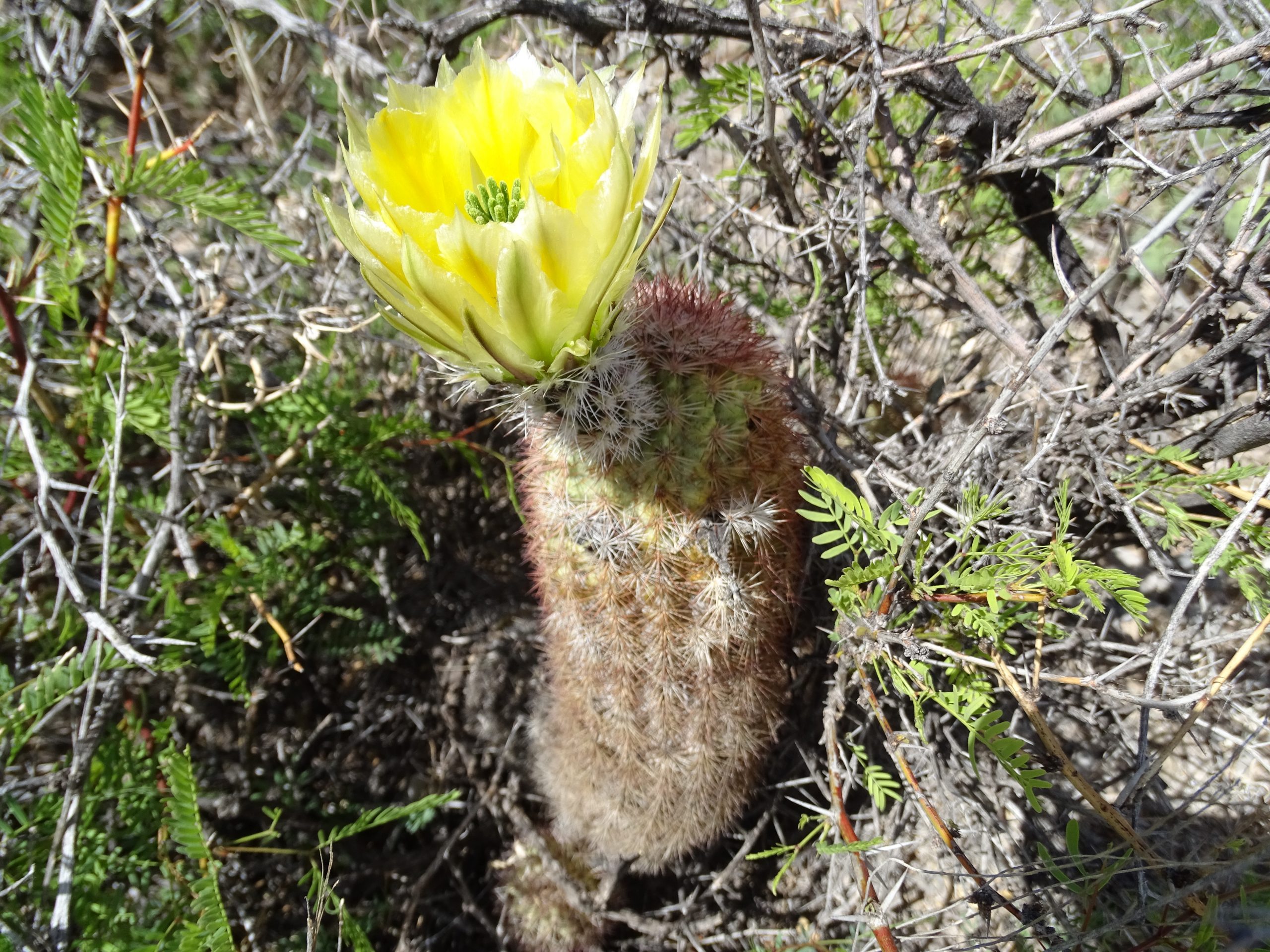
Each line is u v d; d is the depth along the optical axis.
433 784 0.31
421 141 0.18
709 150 0.37
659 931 0.28
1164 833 0.23
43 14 0.34
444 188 0.19
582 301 0.18
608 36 0.27
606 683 0.24
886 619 0.22
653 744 0.24
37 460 0.25
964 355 0.32
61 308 0.29
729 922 0.28
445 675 0.33
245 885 0.28
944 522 0.25
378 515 0.33
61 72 0.33
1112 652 0.27
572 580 0.23
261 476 0.32
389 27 0.28
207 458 0.32
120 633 0.24
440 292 0.17
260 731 0.31
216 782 0.29
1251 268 0.22
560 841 0.29
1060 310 0.30
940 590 0.22
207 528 0.29
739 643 0.23
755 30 0.23
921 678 0.21
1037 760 0.21
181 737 0.29
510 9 0.27
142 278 0.35
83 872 0.24
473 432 0.35
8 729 0.23
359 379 0.35
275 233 0.28
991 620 0.20
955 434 0.27
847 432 0.27
